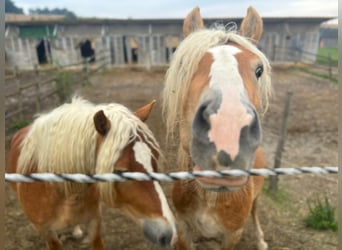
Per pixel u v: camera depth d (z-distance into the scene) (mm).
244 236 3564
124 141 1960
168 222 2006
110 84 13883
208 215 2305
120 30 20250
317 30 20641
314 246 3373
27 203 2377
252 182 2402
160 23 20156
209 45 1919
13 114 7281
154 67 20109
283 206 4164
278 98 10602
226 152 1391
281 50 20719
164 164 2248
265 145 6324
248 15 2381
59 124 2199
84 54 27281
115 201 2150
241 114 1440
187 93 1863
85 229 3600
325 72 16703
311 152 5949
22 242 3367
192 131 1565
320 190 4594
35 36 20047
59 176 1307
